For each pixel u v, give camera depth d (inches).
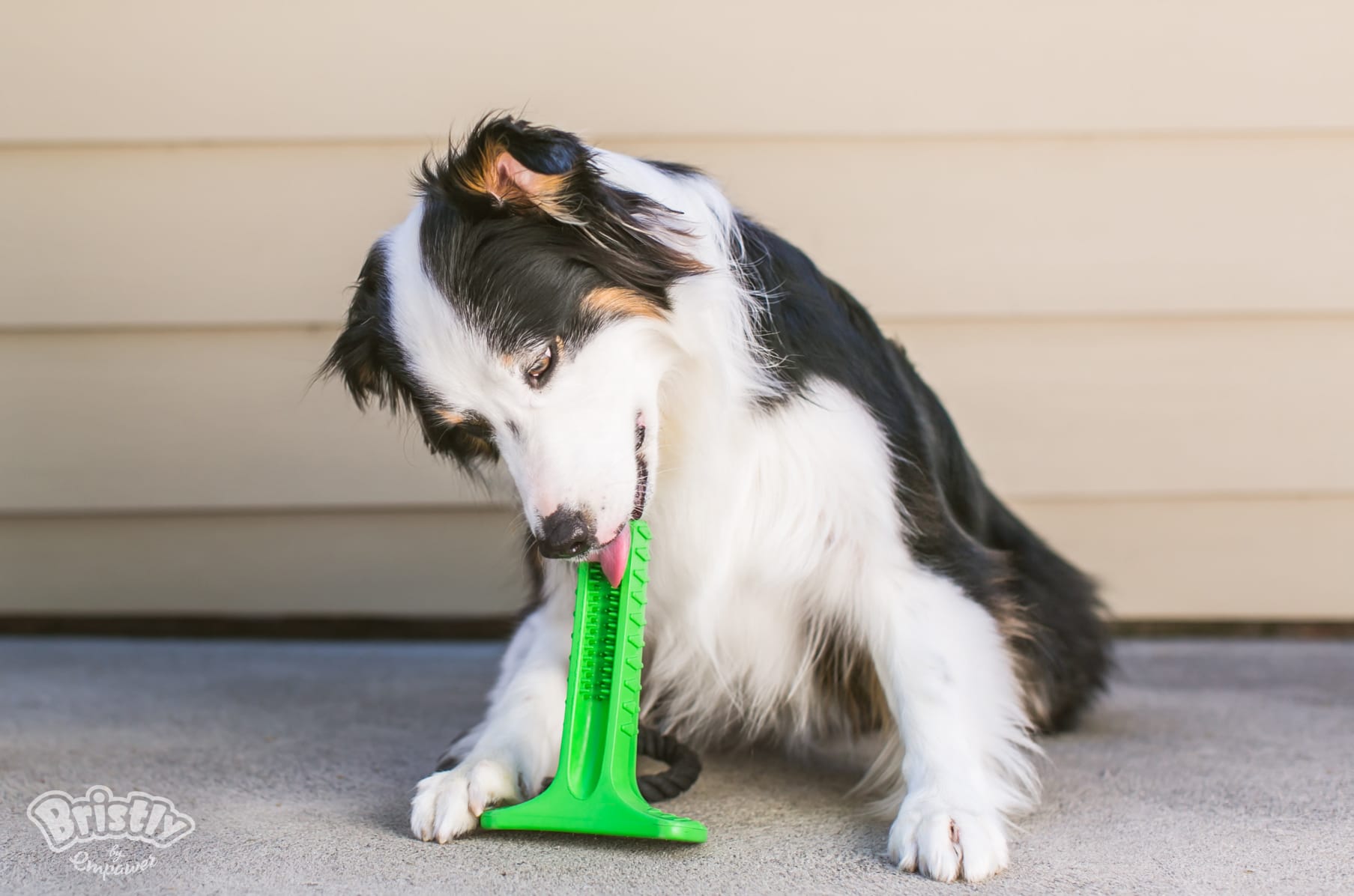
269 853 70.7
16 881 66.5
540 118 129.3
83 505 136.2
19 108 128.8
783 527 82.6
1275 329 132.5
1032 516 136.1
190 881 66.3
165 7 127.8
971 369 133.6
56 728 100.3
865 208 131.2
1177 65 128.1
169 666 125.3
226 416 135.1
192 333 133.9
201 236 132.0
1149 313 132.3
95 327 133.1
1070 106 129.0
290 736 98.9
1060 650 99.2
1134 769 89.1
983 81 128.9
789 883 65.9
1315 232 130.6
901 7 127.8
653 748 86.4
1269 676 119.3
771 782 88.0
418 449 135.4
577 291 76.9
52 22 127.7
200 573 139.3
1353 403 133.3
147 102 129.1
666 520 84.4
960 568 84.7
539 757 80.6
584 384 76.5
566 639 87.4
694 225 81.9
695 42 128.5
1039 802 81.0
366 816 77.7
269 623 140.6
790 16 128.1
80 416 134.7
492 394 76.7
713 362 81.0
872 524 81.7
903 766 78.1
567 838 73.4
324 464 135.9
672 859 69.7
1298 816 77.4
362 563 139.3
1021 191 130.9
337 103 129.5
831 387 82.4
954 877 66.6
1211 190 130.4
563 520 73.2
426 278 78.0
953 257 131.8
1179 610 137.9
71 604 139.7
